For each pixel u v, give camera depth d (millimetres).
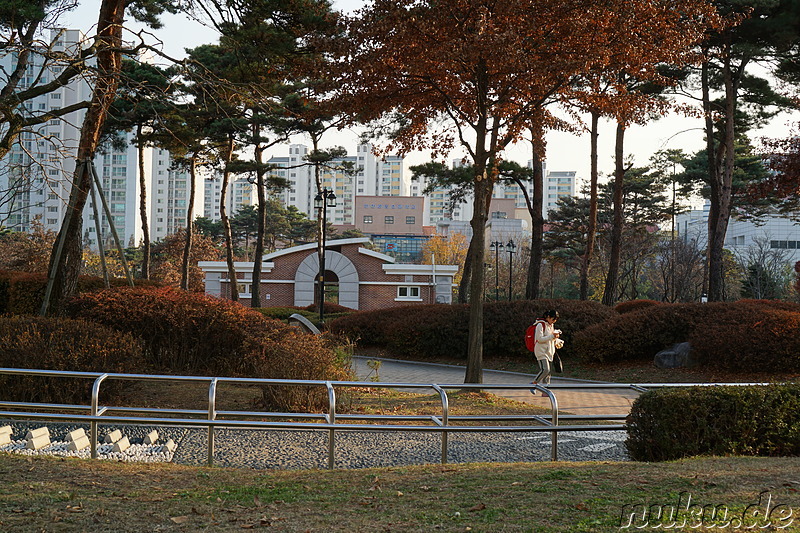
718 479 5469
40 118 14352
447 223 116250
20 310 21438
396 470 6566
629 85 25797
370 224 127688
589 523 4383
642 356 19562
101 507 4934
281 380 7551
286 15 15117
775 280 50250
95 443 7426
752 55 25344
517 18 12875
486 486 5547
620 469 6098
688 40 13453
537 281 26875
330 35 14219
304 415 7543
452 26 13047
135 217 111750
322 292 32750
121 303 13664
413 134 16531
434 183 27141
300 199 186750
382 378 17828
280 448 8664
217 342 13578
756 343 16453
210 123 30219
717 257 27344
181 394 11352
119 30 15695
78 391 9773
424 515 4734
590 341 19641
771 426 7340
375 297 43938
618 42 13031
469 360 14484
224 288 44656
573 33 12711
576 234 55750
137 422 7367
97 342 10352
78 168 15492
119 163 110500
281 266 44188
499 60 12383
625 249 48969
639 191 53500
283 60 15344
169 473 6453
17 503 4918
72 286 15469
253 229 88875
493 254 79188
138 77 25234
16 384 9523
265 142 33875
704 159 40750
